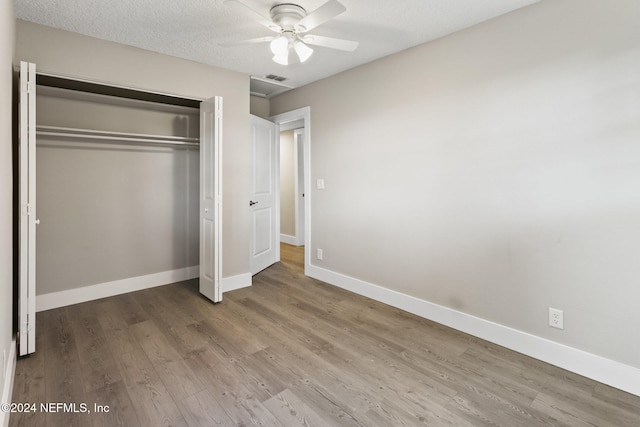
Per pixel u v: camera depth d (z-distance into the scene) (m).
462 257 2.62
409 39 2.72
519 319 2.32
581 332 2.05
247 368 2.09
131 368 2.08
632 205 1.85
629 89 1.84
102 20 2.45
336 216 3.70
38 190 2.94
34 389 1.85
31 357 2.18
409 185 2.96
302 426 1.61
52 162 3.01
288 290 3.60
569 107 2.05
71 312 2.93
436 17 2.37
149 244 3.61
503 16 2.31
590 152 1.98
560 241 2.11
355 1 2.16
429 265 2.85
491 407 1.76
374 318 2.88
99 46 2.76
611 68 1.89
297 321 2.81
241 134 3.65
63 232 3.08
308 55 2.33
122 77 2.87
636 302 1.86
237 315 2.91
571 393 1.88
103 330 2.59
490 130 2.40
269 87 4.13
